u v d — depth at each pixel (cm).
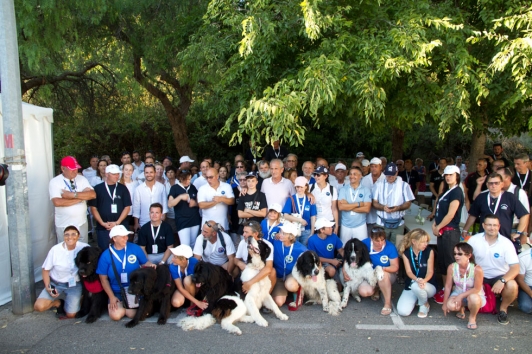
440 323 489
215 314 482
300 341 447
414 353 421
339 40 563
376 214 683
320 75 516
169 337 457
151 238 599
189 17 917
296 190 631
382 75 564
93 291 504
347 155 1923
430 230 656
